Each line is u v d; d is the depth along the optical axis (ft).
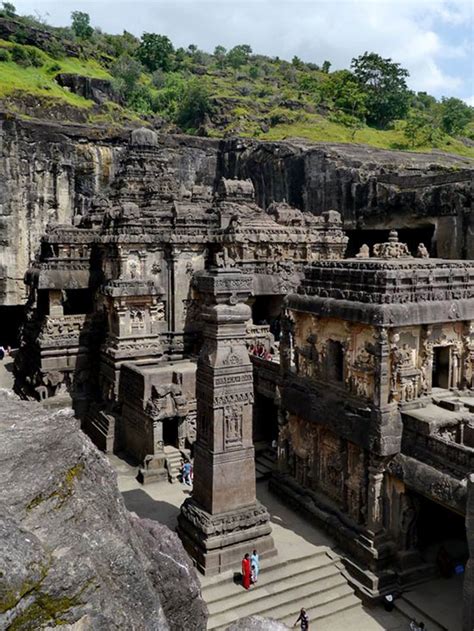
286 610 59.47
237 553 63.00
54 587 13.79
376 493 65.72
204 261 120.57
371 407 65.98
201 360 63.98
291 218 135.54
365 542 65.57
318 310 74.08
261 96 297.53
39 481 16.16
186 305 118.42
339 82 289.12
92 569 14.80
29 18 300.40
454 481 57.26
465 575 53.21
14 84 208.74
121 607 15.37
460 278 70.54
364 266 69.41
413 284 66.59
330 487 75.56
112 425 101.81
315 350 77.66
